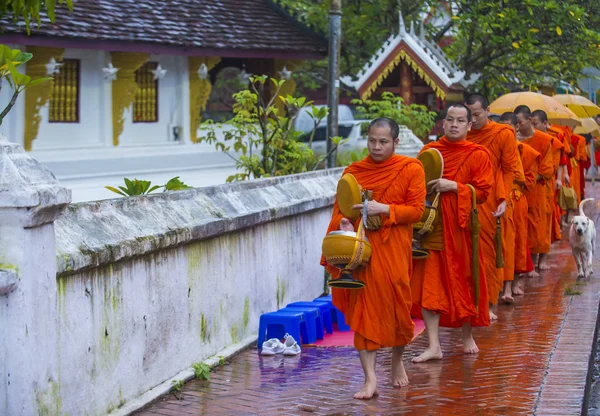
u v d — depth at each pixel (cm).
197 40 1592
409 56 2025
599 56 2002
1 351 579
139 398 732
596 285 1277
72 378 646
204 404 738
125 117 1614
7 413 582
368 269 739
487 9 2047
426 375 824
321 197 1139
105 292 689
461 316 866
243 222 910
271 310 1006
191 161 1714
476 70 2181
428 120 1900
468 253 870
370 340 740
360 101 1916
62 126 1494
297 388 783
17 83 691
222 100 2323
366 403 734
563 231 1867
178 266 801
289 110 1429
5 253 579
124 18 1520
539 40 2034
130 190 941
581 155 1975
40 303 596
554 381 775
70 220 671
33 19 1313
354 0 2270
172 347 791
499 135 1000
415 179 750
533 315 1084
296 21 1856
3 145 587
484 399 734
